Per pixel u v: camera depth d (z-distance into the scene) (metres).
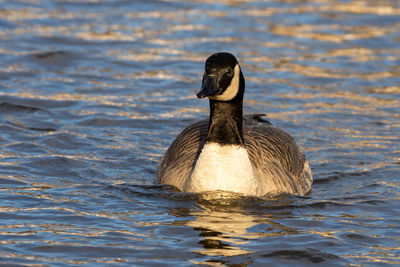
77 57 20.73
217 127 11.26
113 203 11.31
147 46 22.06
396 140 15.29
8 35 22.30
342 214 11.05
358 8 27.52
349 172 13.43
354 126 16.19
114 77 19.33
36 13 25.27
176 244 9.49
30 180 12.34
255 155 12.05
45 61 20.22
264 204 11.36
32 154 13.70
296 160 12.97
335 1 28.72
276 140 12.82
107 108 16.89
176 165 12.19
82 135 15.00
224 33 23.61
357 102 17.86
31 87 18.03
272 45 22.56
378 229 10.34
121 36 22.98
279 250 9.33
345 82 19.39
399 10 27.25
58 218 10.46
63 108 16.70
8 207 10.86
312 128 15.99
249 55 21.41
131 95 17.98
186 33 23.50
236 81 11.11
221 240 9.69
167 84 18.97
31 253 9.05
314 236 9.91
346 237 9.93
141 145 14.71
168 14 25.95
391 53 22.09
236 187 11.26
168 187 11.94
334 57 21.61
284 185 12.02
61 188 12.03
